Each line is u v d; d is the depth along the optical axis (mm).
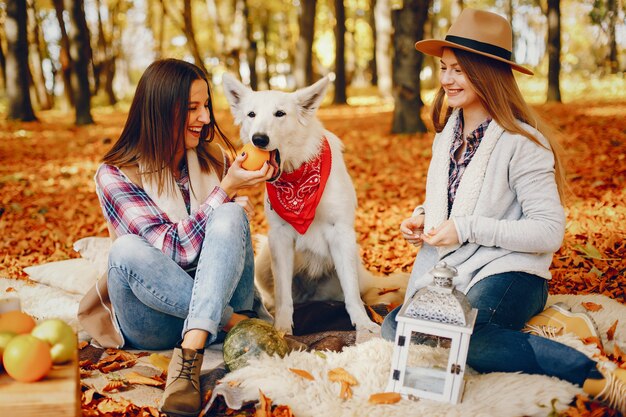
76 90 16297
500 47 2523
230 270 2518
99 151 11344
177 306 2627
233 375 2357
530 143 2502
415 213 2930
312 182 3348
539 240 2426
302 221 3363
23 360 1603
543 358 2242
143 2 32781
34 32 26266
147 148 2789
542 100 18234
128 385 2477
